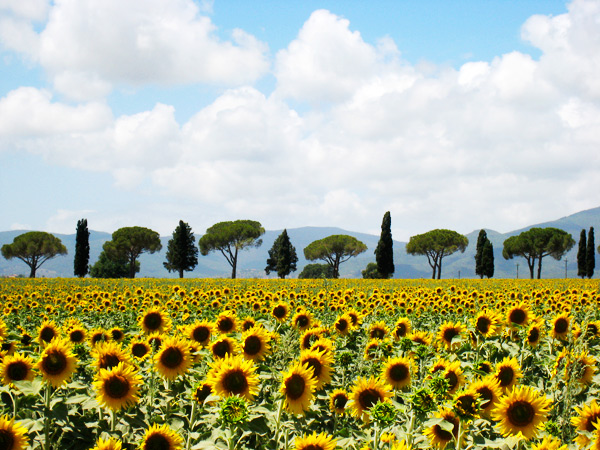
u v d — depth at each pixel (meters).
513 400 4.81
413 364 6.78
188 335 8.32
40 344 9.05
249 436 5.57
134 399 5.55
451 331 8.63
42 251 103.94
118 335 9.79
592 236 104.00
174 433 4.78
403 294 18.61
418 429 4.87
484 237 113.12
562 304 15.14
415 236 109.81
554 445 4.16
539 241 105.25
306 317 9.25
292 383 5.05
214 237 100.88
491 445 4.79
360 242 109.44
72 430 5.60
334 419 6.18
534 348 8.51
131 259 104.06
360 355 7.45
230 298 18.47
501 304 15.73
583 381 6.19
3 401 6.05
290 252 118.94
